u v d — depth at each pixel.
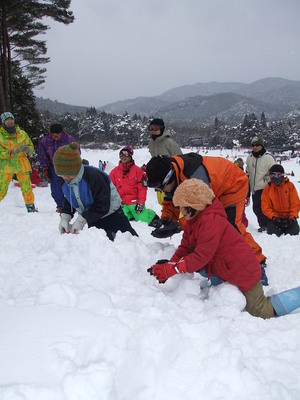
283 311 2.84
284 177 6.08
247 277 2.83
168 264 2.91
